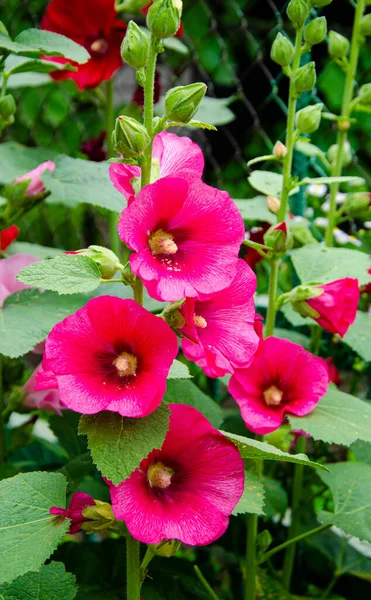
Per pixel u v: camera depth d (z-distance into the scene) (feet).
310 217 3.88
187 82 5.41
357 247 3.83
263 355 2.45
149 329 1.71
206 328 1.94
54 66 2.93
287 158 2.69
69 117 5.06
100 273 1.80
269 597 3.05
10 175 3.32
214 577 3.21
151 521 1.76
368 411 2.55
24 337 2.41
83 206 4.91
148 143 1.78
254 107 5.37
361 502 2.63
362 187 4.03
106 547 3.04
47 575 2.09
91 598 2.78
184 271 1.77
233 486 1.84
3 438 3.05
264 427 2.42
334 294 2.56
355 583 3.40
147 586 2.84
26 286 2.84
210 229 1.78
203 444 1.85
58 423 3.01
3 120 2.92
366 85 3.01
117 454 1.69
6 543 1.78
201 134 4.52
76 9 3.36
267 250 2.69
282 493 3.12
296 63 2.64
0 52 2.83
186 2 5.54
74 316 1.72
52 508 1.88
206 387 3.68
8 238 3.22
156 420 1.74
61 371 1.73
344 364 3.70
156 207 1.73
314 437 2.37
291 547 3.22
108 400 1.70
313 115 2.64
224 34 5.52
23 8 5.25
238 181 5.36
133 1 3.37
